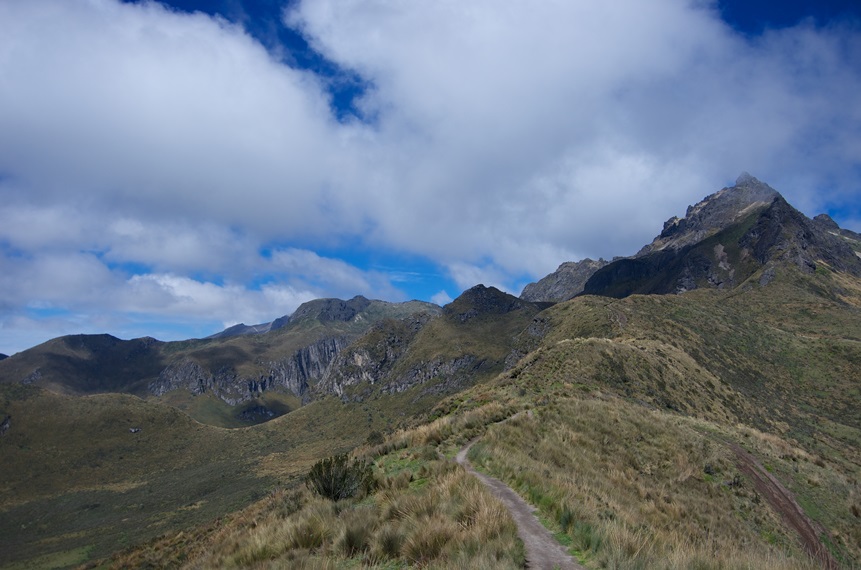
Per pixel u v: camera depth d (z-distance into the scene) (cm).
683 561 848
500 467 1638
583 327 13038
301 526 1134
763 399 9225
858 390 10456
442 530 950
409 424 4141
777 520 2520
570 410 3128
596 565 842
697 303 15800
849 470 4134
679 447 3039
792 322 16838
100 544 11425
